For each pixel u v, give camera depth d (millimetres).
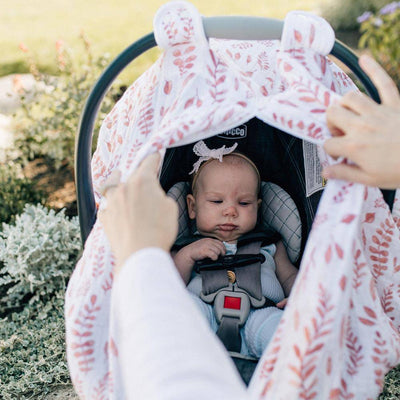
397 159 955
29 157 4277
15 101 4574
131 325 741
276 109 1202
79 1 7520
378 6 6008
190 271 1908
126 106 1646
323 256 1045
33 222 2986
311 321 1005
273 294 1882
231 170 1982
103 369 1291
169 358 692
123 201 933
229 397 664
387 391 2102
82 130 1525
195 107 1312
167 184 2033
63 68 4035
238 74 1320
